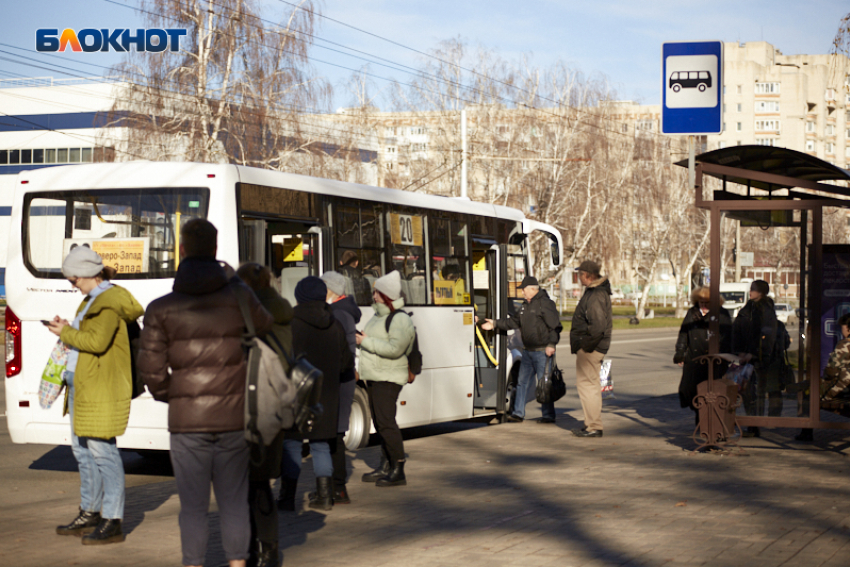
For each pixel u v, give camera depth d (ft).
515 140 156.87
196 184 30.35
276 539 18.42
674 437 39.47
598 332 38.91
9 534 21.95
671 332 165.48
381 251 38.14
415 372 28.12
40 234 31.65
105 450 21.03
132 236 30.73
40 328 31.32
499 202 158.40
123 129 108.58
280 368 16.48
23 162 235.20
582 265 39.47
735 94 435.53
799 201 35.37
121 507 21.31
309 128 118.93
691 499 26.02
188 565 16.24
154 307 15.97
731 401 34.78
